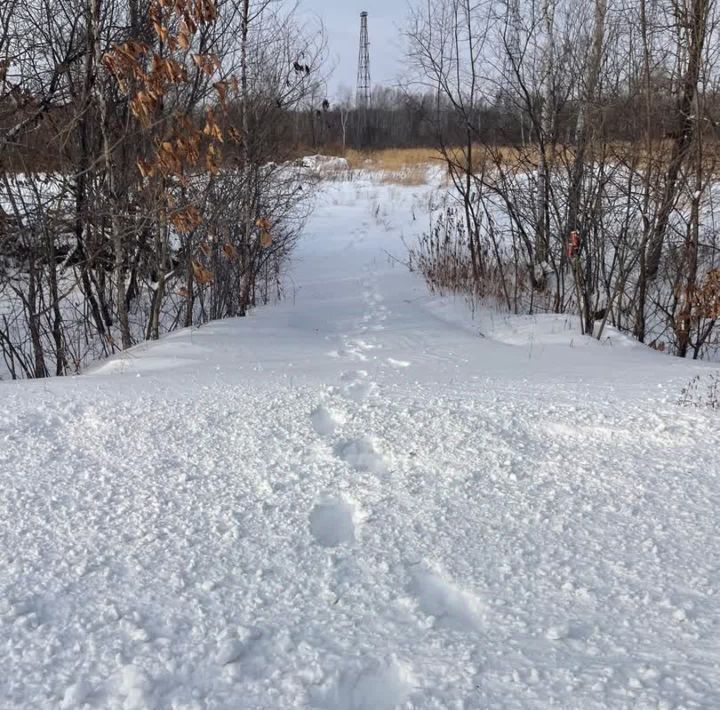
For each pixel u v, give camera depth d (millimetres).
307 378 5199
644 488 3172
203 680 2008
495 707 1881
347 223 18391
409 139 40438
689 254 7910
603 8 8164
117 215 7266
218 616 2305
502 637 2184
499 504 3061
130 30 7262
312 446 3697
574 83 8898
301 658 2098
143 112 5816
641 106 8156
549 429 3914
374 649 2139
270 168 9812
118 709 1895
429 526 2887
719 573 2496
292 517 2973
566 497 3107
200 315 9406
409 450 3635
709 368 5668
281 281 12641
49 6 7699
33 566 2594
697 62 7461
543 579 2498
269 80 9445
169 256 8781
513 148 10672
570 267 10117
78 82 7391
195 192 7527
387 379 5191
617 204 9281
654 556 2621
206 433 3895
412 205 19594
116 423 4055
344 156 31047
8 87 7027
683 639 2141
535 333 8273
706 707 1840
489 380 5125
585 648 2115
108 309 9281
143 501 3109
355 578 2531
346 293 11641
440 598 2445
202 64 5523
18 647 2145
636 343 7648
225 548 2729
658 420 3949
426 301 10766
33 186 7293
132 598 2406
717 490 3127
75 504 3084
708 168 8289
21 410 4293
